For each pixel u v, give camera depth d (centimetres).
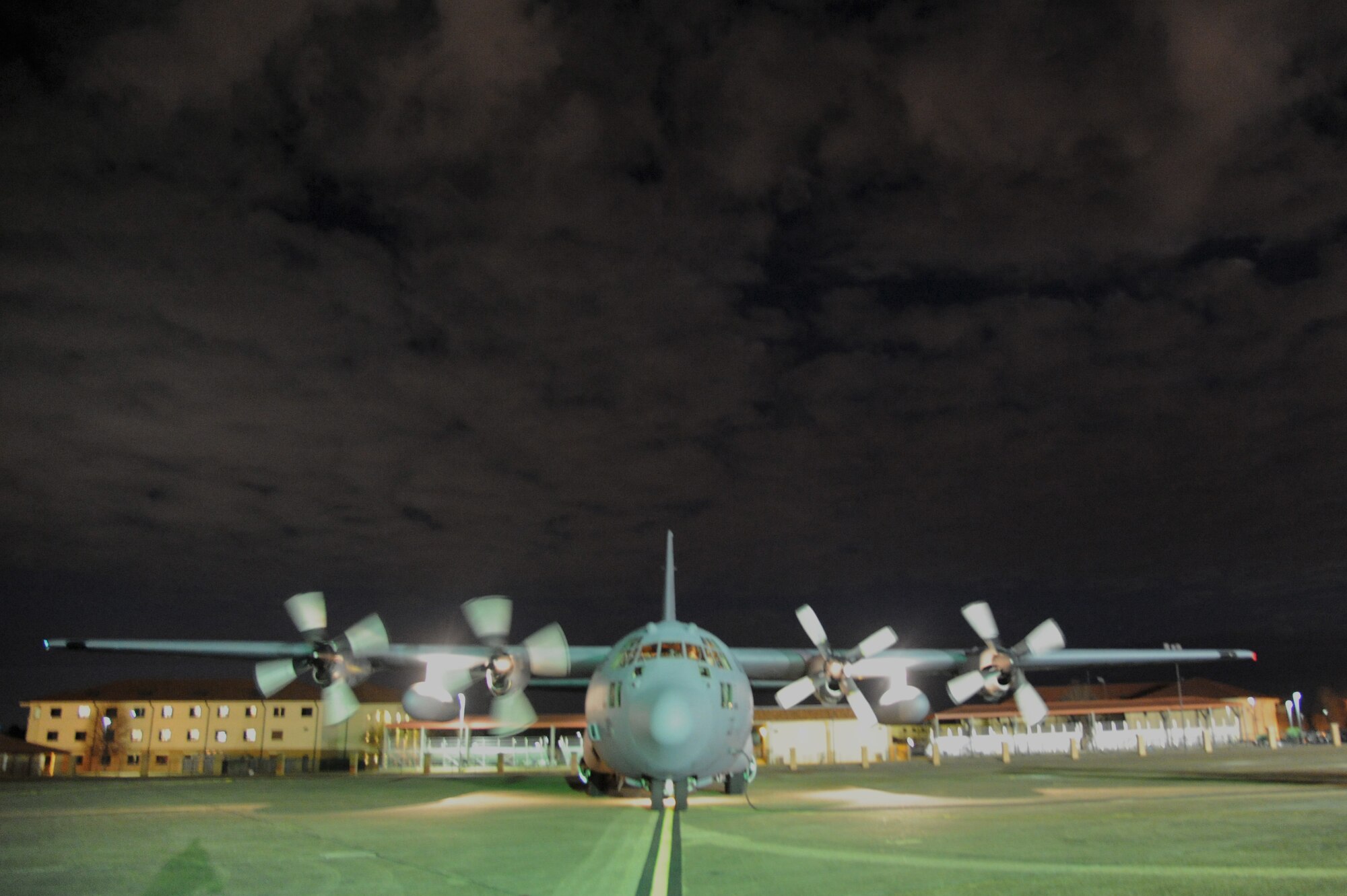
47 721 6844
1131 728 6053
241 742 6831
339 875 969
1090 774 2728
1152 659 2588
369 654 2266
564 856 1102
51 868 1029
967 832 1269
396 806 1869
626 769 1733
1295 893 805
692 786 1802
